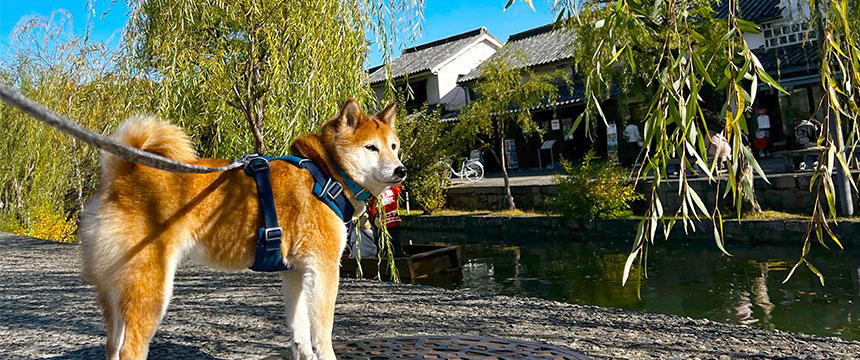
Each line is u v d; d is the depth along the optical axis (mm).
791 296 7332
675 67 2523
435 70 29031
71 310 4949
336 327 4102
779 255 10000
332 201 2861
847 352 3273
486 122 17625
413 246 10469
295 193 2805
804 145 16828
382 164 3117
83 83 11711
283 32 7398
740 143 2396
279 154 7418
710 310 6965
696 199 2492
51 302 5340
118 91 9195
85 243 2666
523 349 3371
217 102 8125
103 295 2773
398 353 3295
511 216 15383
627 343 3537
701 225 12062
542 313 4414
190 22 7500
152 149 2715
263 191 2738
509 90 17344
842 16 2650
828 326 6047
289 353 3443
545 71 24406
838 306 6738
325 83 7031
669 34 2623
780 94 19312
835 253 9820
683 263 9922
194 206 2660
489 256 11875
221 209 2703
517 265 10672
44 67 12453
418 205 19828
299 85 7215
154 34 7914
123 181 2639
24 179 13641
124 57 8312
